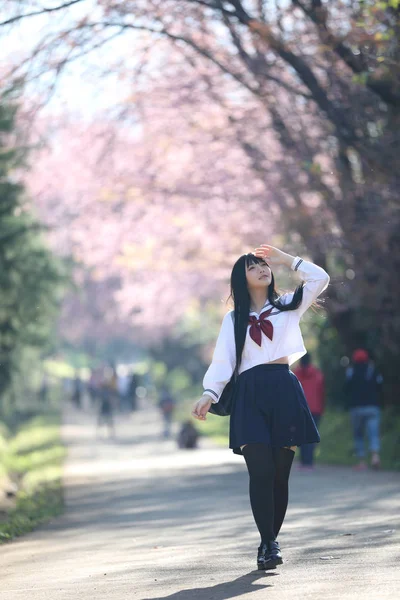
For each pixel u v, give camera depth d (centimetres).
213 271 2928
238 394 692
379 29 1518
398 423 2273
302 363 1938
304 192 2023
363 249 1881
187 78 2312
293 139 2006
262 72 1848
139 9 1788
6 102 1695
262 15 1778
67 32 1667
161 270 3059
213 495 1459
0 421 3550
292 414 688
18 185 1794
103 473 2094
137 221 2836
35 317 2053
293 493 1404
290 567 706
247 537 926
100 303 5541
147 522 1155
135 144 2570
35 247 2039
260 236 2531
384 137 1728
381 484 1489
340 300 2244
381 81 1603
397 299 2042
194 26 1966
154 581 689
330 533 910
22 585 723
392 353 2350
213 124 2444
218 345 702
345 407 1911
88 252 3025
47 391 5972
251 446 682
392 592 586
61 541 1030
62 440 3722
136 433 4247
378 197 1814
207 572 714
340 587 612
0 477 1852
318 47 1656
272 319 697
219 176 2498
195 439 3086
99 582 705
